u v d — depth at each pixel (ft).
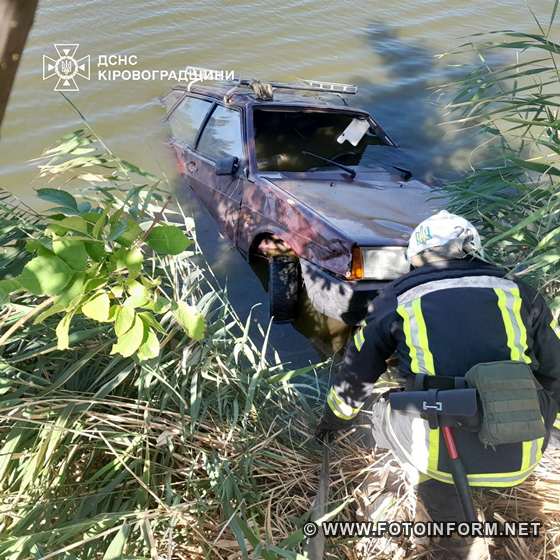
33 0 2.17
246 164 16.65
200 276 13.65
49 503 8.04
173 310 4.67
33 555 7.13
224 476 8.84
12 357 9.73
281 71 28.71
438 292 7.38
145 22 32.78
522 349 7.27
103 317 4.36
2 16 2.13
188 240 4.45
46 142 21.54
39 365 9.66
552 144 11.05
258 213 15.57
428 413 6.84
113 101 24.53
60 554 7.28
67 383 9.73
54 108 23.81
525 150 19.01
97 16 33.01
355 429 10.41
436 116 25.14
